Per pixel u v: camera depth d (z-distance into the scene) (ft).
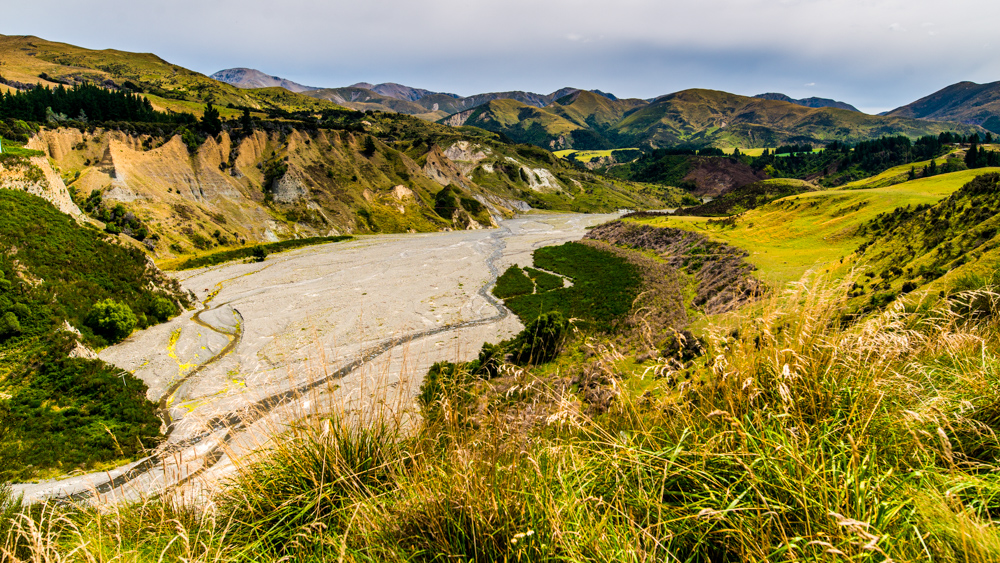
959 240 71.10
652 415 12.53
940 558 7.19
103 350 108.99
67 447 66.44
